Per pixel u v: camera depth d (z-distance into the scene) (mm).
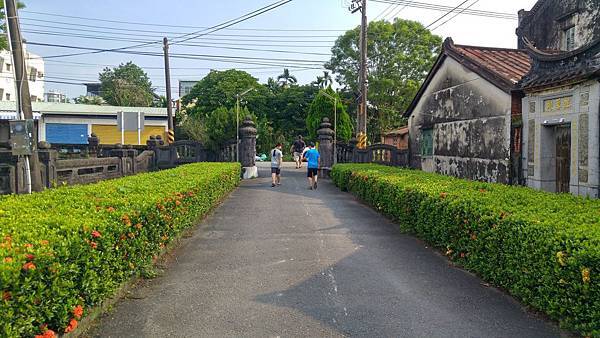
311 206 12070
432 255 7059
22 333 3092
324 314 4676
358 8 21844
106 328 4289
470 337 4168
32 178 9008
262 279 5805
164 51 23781
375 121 39312
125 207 5285
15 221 4160
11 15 9000
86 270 3861
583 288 3801
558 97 9742
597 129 8508
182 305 4906
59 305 3490
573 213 5418
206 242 7859
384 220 10047
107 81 58812
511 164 11555
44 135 32969
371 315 4656
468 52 14500
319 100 33031
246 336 4168
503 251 5234
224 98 40500
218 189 12203
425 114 17359
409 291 5387
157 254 6367
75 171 11289
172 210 6887
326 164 20859
